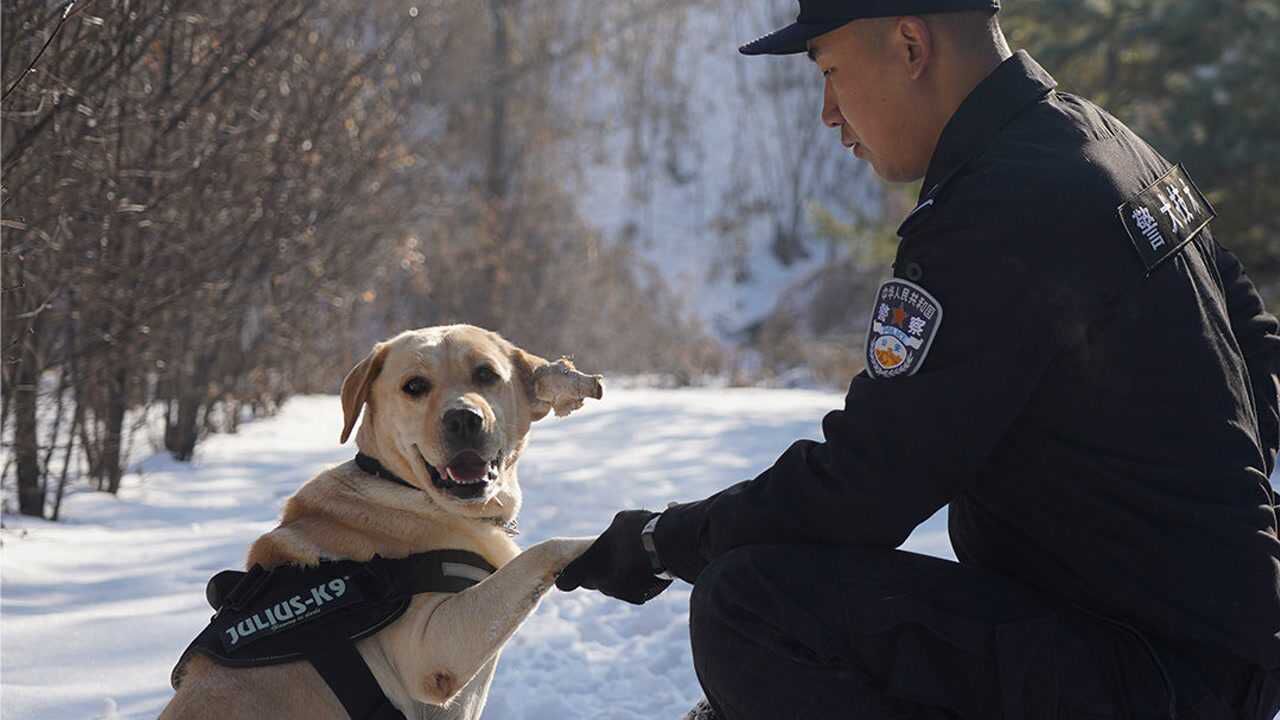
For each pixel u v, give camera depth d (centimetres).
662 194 5497
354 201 948
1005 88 227
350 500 282
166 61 602
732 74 6147
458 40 1675
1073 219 210
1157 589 210
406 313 1772
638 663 404
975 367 210
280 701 258
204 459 809
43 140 510
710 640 234
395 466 283
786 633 225
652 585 257
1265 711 219
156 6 560
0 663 369
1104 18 1506
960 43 232
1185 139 1460
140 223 596
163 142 631
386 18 1064
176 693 264
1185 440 211
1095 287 209
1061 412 213
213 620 273
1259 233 1502
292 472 764
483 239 1903
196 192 668
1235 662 214
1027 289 209
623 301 2803
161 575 483
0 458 672
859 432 218
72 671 369
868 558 225
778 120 5541
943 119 235
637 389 1758
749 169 5628
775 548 230
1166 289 214
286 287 963
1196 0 1455
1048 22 1534
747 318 4644
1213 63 1512
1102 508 213
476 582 277
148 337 679
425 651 267
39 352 590
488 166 2258
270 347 995
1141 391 210
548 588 264
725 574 232
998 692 213
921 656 216
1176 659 212
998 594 220
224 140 660
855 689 220
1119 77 1588
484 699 297
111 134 570
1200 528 209
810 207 1905
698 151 5712
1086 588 217
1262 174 1473
